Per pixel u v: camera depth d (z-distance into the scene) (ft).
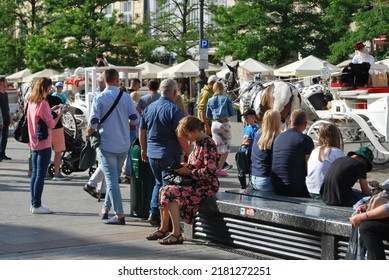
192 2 181.88
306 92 69.62
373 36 123.75
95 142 41.55
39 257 34.30
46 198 52.34
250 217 34.63
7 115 79.30
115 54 180.04
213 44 166.81
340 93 63.26
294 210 33.30
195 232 38.37
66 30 176.04
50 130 45.60
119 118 41.63
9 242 37.78
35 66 179.22
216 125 61.82
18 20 204.33
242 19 146.82
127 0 182.80
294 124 38.22
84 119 92.48
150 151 39.86
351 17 130.52
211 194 37.29
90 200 51.34
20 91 141.38
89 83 96.27
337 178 34.12
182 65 153.48
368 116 61.36
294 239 33.01
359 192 34.76
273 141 39.06
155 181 43.09
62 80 162.40
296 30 144.25
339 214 32.22
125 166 59.06
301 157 37.40
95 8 180.24
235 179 61.98
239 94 76.84
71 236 39.22
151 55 181.06
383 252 27.50
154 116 39.60
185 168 37.29
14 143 105.29
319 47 146.10
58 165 61.31
